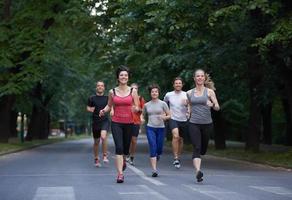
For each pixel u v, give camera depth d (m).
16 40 37.34
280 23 20.41
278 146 43.53
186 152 36.31
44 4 38.75
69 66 49.53
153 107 15.90
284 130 55.69
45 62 44.53
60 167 19.19
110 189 12.30
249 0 20.27
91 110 18.83
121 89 13.55
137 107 13.60
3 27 37.81
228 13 20.45
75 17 36.66
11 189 12.30
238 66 26.75
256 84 29.41
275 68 25.95
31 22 38.81
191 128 13.77
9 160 24.41
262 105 32.53
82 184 13.32
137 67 34.97
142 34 27.09
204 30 23.19
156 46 29.47
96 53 38.34
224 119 39.03
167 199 10.75
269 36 20.17
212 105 13.73
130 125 13.59
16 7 40.19
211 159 27.55
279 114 55.94
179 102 17.80
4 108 39.81
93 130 19.17
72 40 39.78
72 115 99.44
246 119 49.66
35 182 13.80
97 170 17.64
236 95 34.38
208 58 25.31
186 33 23.89
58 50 40.56
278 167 21.19
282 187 13.10
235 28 23.48
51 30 39.16
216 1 21.73
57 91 55.38
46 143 54.22
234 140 63.31
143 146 49.09
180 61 26.50
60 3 38.97
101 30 36.91
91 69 49.34
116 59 36.62
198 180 13.88
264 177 16.02
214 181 14.32
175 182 13.89
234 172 18.16
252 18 22.80
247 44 23.84
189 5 21.77
